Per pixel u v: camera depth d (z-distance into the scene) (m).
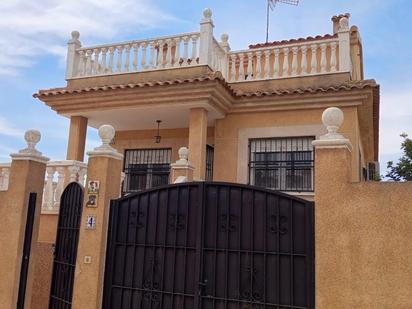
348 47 10.05
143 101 10.28
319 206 4.85
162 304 5.76
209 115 10.65
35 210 7.08
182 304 5.60
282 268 5.10
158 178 12.36
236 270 5.37
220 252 5.50
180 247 5.79
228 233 5.49
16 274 6.73
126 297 6.05
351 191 4.75
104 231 6.22
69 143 11.29
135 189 12.55
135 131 12.88
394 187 4.60
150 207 6.16
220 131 10.82
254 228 5.36
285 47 10.70
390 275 4.44
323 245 4.75
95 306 5.95
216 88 9.47
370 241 4.58
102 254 6.15
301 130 9.98
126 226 6.27
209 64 10.24
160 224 6.02
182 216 5.88
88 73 11.56
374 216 4.61
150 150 12.70
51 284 7.13
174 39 10.67
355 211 4.70
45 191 9.05
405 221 4.48
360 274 4.55
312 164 9.86
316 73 10.23
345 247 4.66
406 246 4.43
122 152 12.91
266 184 10.23
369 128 11.36
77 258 6.21
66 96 10.95
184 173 8.67
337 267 4.65
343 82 9.81
